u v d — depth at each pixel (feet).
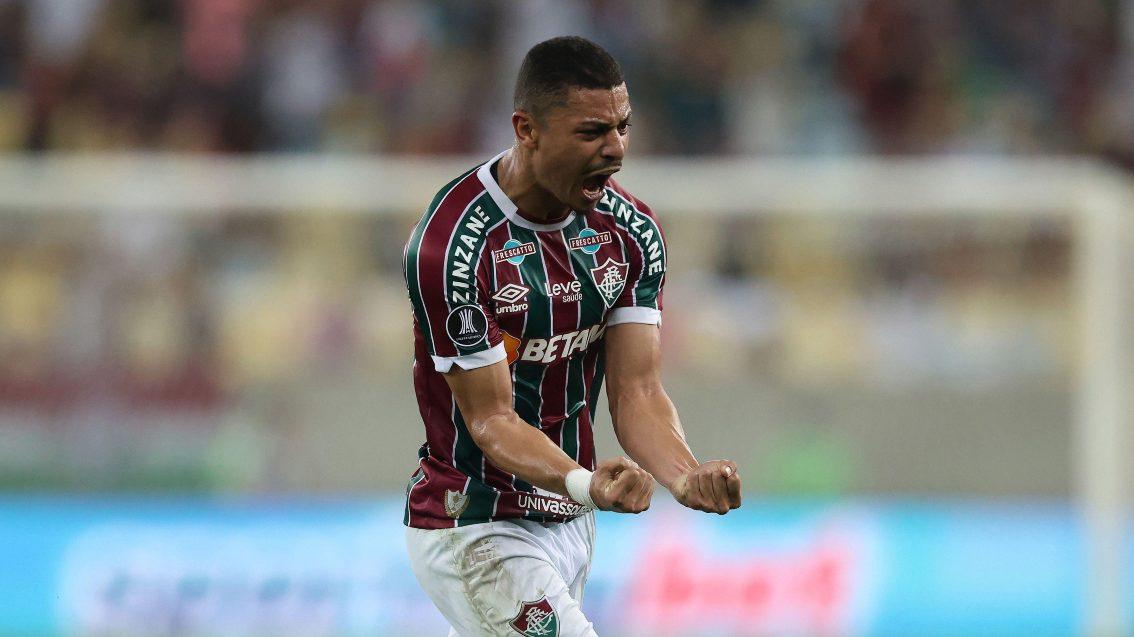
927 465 82.84
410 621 82.07
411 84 115.14
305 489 82.43
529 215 37.50
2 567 81.87
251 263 82.99
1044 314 83.61
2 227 82.69
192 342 82.64
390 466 82.38
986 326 83.30
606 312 38.99
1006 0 122.31
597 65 34.68
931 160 114.62
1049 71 121.49
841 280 82.74
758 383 81.87
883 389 82.64
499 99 115.14
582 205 35.91
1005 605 82.69
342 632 81.97
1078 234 83.41
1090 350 83.20
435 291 36.99
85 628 81.92
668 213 82.79
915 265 83.10
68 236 82.94
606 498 32.78
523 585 39.40
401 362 82.33
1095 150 118.01
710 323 81.51
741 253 82.58
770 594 82.12
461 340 36.99
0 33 115.65
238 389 82.69
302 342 82.64
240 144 113.39
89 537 82.28
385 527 82.12
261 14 116.47
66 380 82.53
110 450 82.53
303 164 84.69
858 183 83.41
